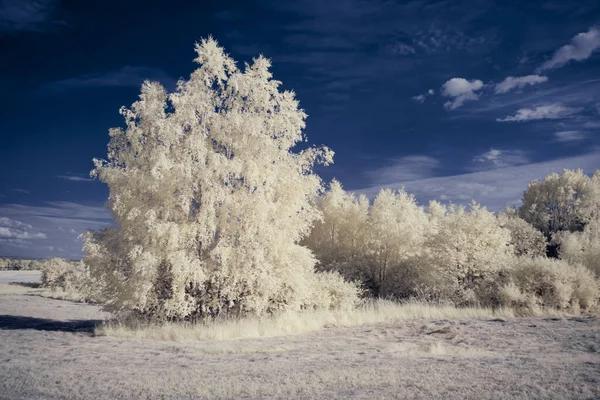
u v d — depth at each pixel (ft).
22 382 22.81
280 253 53.57
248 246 50.96
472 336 38.22
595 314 50.65
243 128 52.75
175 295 48.01
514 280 60.59
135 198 50.06
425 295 73.15
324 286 62.80
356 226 93.25
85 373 24.97
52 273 130.21
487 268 71.51
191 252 48.80
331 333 44.62
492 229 75.87
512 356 27.55
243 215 51.03
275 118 55.31
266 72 55.52
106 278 49.93
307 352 32.30
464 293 68.23
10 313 66.08
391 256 87.56
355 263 88.53
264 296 51.55
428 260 77.41
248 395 19.42
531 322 45.55
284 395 19.11
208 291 51.49
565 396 16.84
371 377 21.81
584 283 54.65
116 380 23.03
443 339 37.68
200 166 49.42
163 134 48.52
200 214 48.47
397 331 44.14
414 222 87.86
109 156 52.54
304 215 56.65
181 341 39.93
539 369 22.18
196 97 51.57
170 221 49.70
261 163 52.65
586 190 150.61
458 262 73.36
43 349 34.42
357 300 64.80
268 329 45.96
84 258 49.29
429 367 23.99
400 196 95.76
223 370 25.41
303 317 52.44
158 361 29.07
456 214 78.95
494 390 18.04
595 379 19.49
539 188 163.94
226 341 39.68
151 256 45.68
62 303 90.48
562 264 57.16
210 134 54.24
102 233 51.52
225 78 53.93
